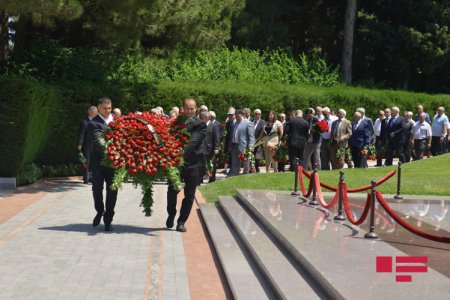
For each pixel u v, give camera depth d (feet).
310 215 35.65
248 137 61.77
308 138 66.39
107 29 62.03
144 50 74.79
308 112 67.51
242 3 92.99
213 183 54.85
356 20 135.85
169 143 34.58
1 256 29.45
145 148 34.12
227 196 48.26
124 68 81.25
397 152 73.20
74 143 67.62
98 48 72.90
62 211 43.11
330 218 34.76
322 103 91.09
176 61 94.48
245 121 61.98
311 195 45.98
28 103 53.72
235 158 62.80
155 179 35.09
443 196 47.50
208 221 38.99
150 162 34.22
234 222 36.40
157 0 62.54
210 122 61.41
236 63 100.42
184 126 35.55
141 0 61.00
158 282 25.84
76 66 71.10
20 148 54.34
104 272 26.94
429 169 61.00
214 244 32.63
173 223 37.81
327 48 137.49
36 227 36.94
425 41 124.98
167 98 75.97
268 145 66.54
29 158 60.95
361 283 20.95
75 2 52.60
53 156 66.33
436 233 31.24
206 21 74.59
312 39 135.74
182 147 35.45
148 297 23.73
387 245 27.55
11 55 69.31
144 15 64.28
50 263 28.27
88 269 27.37
